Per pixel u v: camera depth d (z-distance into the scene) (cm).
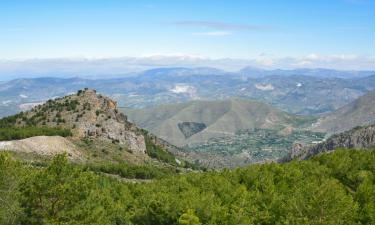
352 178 11275
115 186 11762
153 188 11044
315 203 6334
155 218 7788
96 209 6450
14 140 19188
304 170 11969
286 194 9262
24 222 5838
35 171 6297
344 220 6500
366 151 14312
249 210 7694
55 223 5509
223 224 7169
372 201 8056
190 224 6962
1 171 5881
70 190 5912
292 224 6266
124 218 8438
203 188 10400
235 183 11338
